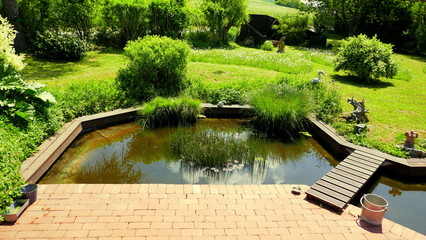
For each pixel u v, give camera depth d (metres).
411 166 6.45
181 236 4.38
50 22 15.52
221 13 20.44
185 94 9.89
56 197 5.10
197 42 20.28
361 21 25.50
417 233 4.66
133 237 4.32
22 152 5.86
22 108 6.93
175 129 8.64
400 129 8.52
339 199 5.27
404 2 22.70
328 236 4.52
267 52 19.12
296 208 5.14
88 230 4.41
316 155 7.68
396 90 12.13
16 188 4.86
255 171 6.73
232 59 15.38
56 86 9.88
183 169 6.66
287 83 10.73
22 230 4.34
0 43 8.12
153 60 10.08
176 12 18.25
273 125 8.50
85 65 13.25
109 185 5.49
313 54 18.66
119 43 17.67
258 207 5.11
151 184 5.59
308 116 8.89
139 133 8.34
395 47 23.64
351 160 6.69
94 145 7.63
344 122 8.71
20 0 14.53
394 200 6.00
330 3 25.03
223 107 9.48
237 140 8.00
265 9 38.50
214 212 4.93
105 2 16.20
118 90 9.65
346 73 14.33
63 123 7.72
